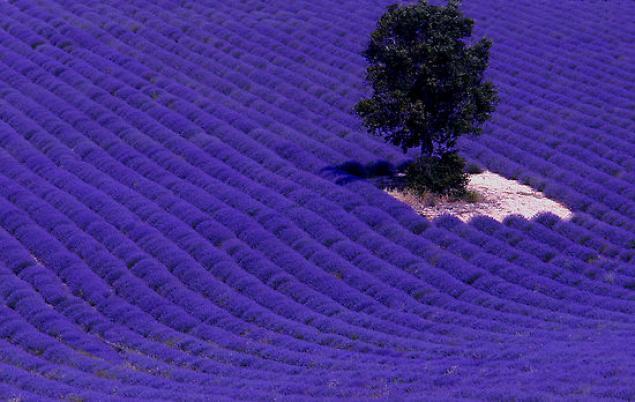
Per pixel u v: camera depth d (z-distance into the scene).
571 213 68.62
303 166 72.81
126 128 78.25
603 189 70.56
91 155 74.44
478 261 60.91
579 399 35.81
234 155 73.94
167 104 82.62
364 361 48.25
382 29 67.50
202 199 68.06
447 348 48.84
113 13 100.25
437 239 63.41
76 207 67.06
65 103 82.00
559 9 109.62
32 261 61.56
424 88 66.44
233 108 82.38
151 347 52.25
